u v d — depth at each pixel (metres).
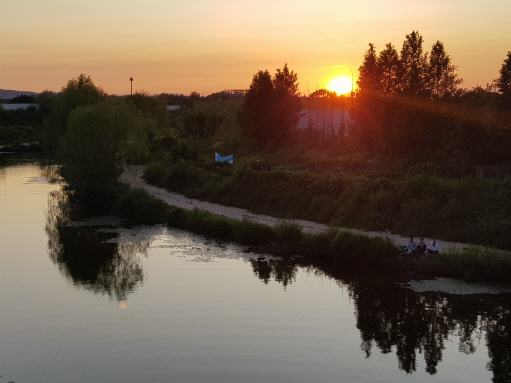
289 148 66.75
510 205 26.64
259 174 40.12
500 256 22.36
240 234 30.17
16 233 32.94
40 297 21.67
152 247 29.66
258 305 20.70
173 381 15.20
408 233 27.91
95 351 16.98
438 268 23.56
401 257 24.78
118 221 37.03
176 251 28.72
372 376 15.46
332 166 49.66
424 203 28.56
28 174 61.16
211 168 52.81
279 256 27.41
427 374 15.54
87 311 20.16
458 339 17.66
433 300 20.58
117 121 41.25
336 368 15.89
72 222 36.47
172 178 49.38
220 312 20.02
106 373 15.64
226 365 16.06
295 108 73.38
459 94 46.16
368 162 49.41
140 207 37.09
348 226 30.39
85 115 40.59
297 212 34.50
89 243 30.61
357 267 25.17
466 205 27.53
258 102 71.62
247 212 37.12
